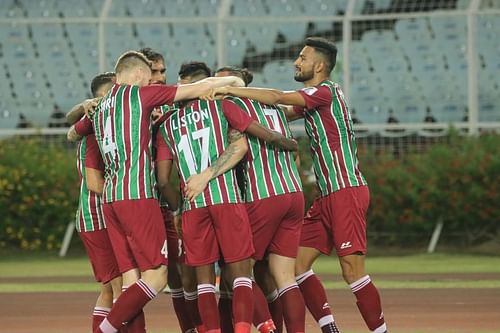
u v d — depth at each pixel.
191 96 22.91
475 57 64.62
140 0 76.00
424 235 63.47
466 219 61.84
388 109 69.50
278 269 23.69
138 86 23.00
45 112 71.56
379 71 70.69
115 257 24.73
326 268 55.25
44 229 63.75
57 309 36.03
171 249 24.77
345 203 24.34
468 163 61.09
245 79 26.17
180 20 65.69
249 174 23.28
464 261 56.81
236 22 66.88
